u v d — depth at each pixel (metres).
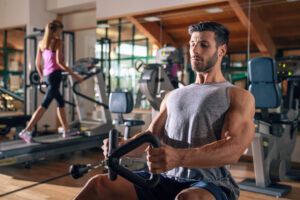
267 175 2.86
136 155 1.13
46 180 2.98
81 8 5.78
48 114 5.95
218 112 1.01
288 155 3.31
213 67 1.07
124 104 3.05
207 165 0.88
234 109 0.99
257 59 2.70
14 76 6.09
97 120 4.76
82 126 4.71
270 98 2.70
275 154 2.99
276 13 3.73
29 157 3.25
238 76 3.95
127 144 0.78
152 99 3.47
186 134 1.05
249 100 1.02
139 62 4.66
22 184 2.86
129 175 0.79
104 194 1.04
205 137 1.01
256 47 3.88
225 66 3.44
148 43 4.59
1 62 5.97
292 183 3.05
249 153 3.91
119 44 4.84
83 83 5.94
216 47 1.05
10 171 3.32
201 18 4.18
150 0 4.46
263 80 2.70
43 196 2.54
